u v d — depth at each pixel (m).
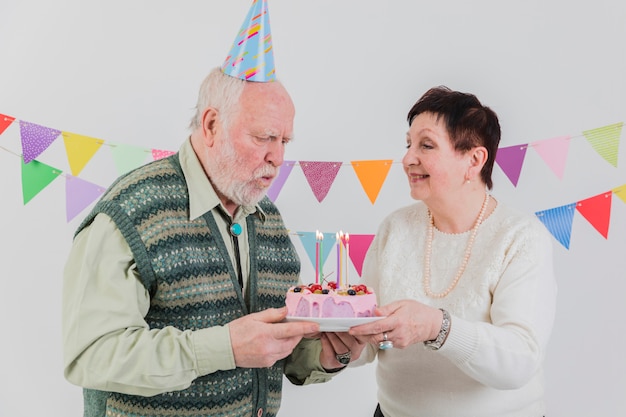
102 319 1.39
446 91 1.73
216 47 3.02
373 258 1.88
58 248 3.00
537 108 2.94
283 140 1.60
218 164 1.54
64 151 2.97
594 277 2.93
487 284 1.63
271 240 1.69
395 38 3.03
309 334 1.54
